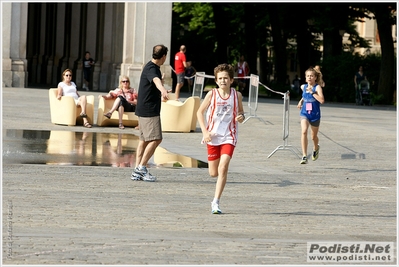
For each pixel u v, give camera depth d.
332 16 63.25
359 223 12.86
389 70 58.00
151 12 50.22
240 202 14.45
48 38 72.12
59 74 69.50
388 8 57.88
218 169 13.34
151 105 16.69
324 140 27.06
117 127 28.72
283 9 69.62
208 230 11.78
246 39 71.31
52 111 28.47
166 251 10.29
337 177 18.52
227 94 13.45
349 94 60.41
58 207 13.13
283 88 65.12
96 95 46.78
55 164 18.34
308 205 14.45
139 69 50.47
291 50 95.75
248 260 9.95
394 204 14.90
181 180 16.88
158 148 22.84
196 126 30.59
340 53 66.31
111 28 58.91
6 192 14.31
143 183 16.27
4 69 50.72
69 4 68.19
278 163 20.77
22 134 24.58
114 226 11.78
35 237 10.80
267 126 31.20
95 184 15.79
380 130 31.16
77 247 10.30
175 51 90.50
